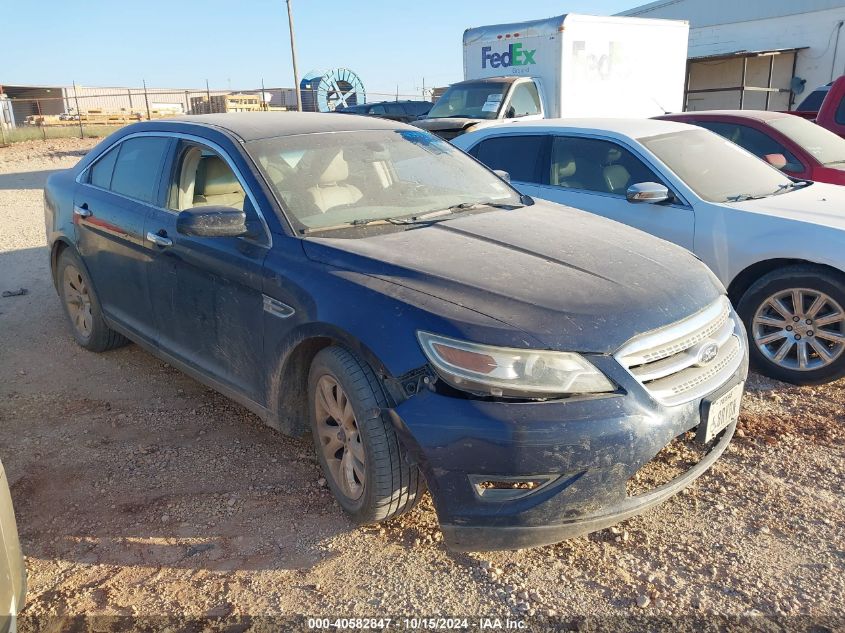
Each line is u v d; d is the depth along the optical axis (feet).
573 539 10.19
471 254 10.58
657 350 9.37
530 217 12.69
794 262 15.14
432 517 10.72
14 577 7.46
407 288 9.69
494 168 21.31
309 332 10.25
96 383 15.85
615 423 8.66
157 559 9.93
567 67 39.14
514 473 8.53
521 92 38.45
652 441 8.93
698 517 10.64
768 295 15.31
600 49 40.34
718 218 16.22
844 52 65.67
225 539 10.34
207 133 13.41
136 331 15.01
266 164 12.35
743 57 66.18
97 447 12.98
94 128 98.99
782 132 22.31
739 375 10.48
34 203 43.29
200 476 11.99
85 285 16.78
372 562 9.79
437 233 11.51
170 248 13.15
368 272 10.16
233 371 12.32
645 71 43.01
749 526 10.39
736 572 9.43
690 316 9.88
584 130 19.58
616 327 9.13
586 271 10.19
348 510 10.52
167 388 15.55
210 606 9.02
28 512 11.04
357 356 9.82
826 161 21.68
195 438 13.30
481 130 22.15
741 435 12.99
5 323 20.11
